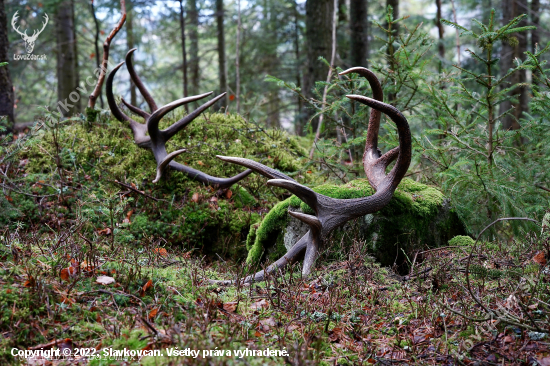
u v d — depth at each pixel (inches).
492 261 146.7
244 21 597.9
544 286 124.7
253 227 200.1
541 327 107.9
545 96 180.5
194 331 107.5
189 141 268.1
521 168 197.5
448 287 135.3
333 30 333.7
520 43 402.9
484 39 178.9
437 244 181.0
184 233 214.8
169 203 222.1
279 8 550.0
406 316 123.2
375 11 574.9
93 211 197.6
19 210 196.1
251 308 125.6
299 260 159.9
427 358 104.3
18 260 126.2
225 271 182.5
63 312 109.6
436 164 218.1
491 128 187.9
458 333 112.0
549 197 190.9
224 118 292.5
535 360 97.4
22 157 246.4
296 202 176.1
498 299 122.7
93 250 137.9
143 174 236.5
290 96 512.7
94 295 119.1
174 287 129.3
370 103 149.2
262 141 283.3
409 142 157.5
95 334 106.2
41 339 101.9
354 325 118.6
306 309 123.7
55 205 209.3
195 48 602.5
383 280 147.9
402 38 219.1
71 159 235.9
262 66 592.4
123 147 251.1
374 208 160.6
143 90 259.6
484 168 192.1
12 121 276.8
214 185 232.8
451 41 417.1
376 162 178.7
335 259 164.6
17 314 103.6
